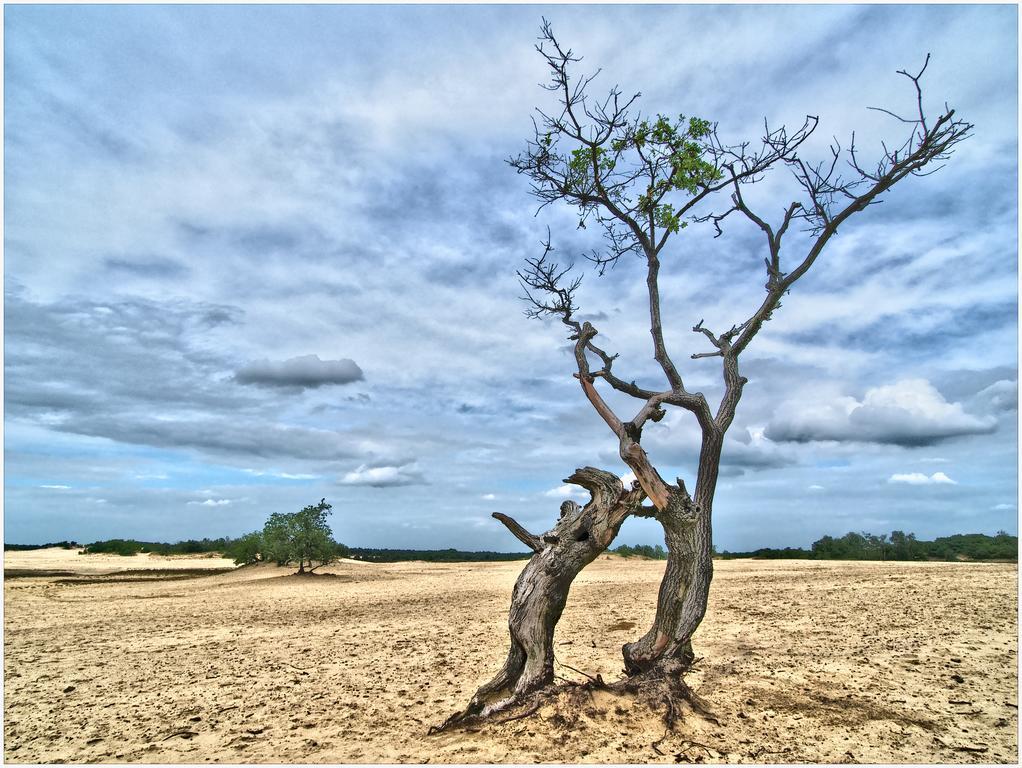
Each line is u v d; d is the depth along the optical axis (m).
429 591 28.30
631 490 9.02
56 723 9.42
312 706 9.79
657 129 9.77
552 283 10.65
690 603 8.87
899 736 7.85
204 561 57.12
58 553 67.69
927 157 9.10
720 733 7.95
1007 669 10.38
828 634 13.62
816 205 9.58
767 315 9.92
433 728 8.34
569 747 7.50
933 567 30.31
